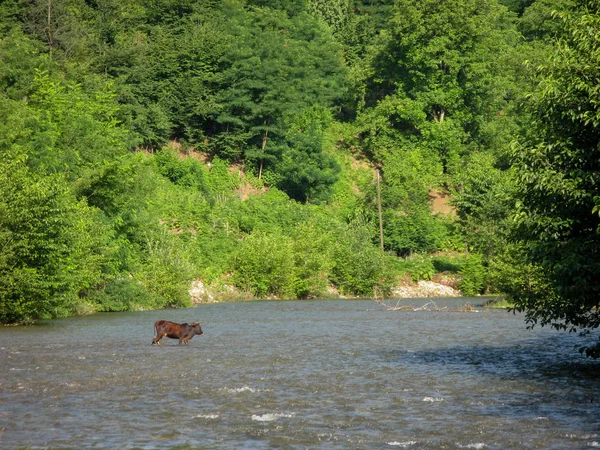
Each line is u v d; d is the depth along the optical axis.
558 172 17.73
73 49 75.25
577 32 17.80
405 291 65.56
